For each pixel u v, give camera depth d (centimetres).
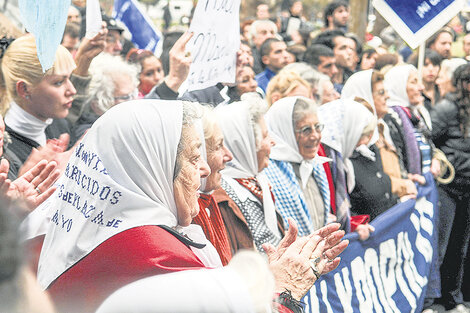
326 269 186
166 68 405
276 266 181
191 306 96
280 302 172
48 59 220
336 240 188
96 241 161
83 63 296
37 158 247
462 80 459
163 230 163
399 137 435
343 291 312
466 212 462
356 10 842
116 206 163
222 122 273
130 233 160
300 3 868
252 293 105
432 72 574
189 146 174
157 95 301
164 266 157
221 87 355
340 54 551
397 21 429
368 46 836
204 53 302
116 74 304
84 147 170
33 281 86
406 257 380
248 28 655
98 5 293
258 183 277
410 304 369
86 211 164
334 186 341
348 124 356
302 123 307
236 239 259
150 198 167
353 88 416
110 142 166
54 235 167
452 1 424
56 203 171
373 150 385
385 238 356
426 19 426
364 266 336
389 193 380
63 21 221
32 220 177
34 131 256
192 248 189
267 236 270
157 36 432
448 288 462
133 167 165
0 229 81
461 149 459
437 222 438
